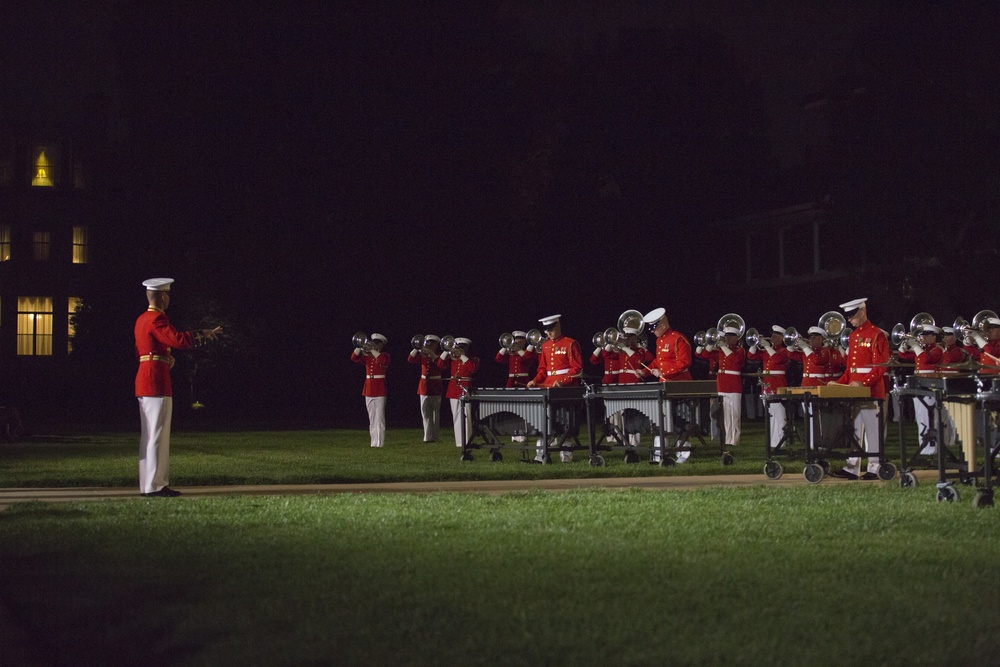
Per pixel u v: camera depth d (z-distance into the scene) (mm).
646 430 16734
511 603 6520
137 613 6504
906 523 9484
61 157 47719
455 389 21531
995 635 5723
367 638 5801
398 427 29906
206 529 9453
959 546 8312
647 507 10602
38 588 7207
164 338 12477
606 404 16547
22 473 14977
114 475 14609
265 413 40969
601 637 5742
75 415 40562
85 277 47188
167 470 12617
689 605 6438
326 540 8781
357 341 21969
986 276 32938
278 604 6559
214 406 41125
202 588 7074
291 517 10133
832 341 16797
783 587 6902
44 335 46781
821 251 41250
